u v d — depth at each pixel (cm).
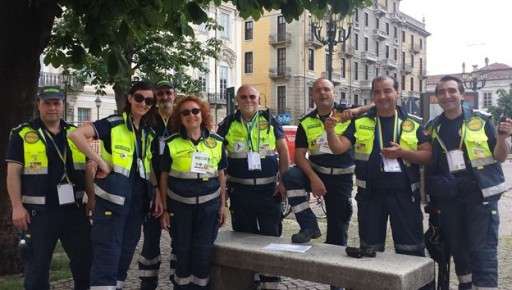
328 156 492
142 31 595
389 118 447
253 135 500
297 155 495
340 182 495
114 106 2962
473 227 423
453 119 437
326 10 566
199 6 546
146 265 519
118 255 412
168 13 576
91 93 2825
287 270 415
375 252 414
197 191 445
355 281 377
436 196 434
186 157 446
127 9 504
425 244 460
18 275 575
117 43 529
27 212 427
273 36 4456
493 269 416
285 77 4409
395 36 6066
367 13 5456
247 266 440
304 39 4412
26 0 557
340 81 5019
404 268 372
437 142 437
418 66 6700
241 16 561
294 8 533
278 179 519
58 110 440
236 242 467
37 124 437
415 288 375
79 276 457
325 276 394
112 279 407
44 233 429
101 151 421
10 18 557
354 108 459
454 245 439
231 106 1123
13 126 569
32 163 428
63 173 437
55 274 594
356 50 5291
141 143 439
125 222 429
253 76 4641
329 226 506
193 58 1338
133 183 429
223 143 479
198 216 450
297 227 966
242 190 504
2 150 568
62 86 2394
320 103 494
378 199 441
